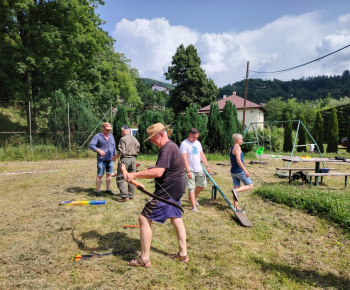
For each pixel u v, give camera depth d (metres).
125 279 2.83
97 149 6.07
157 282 2.79
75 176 8.82
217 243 3.77
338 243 3.79
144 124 13.66
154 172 2.89
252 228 4.41
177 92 42.88
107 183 6.48
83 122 13.84
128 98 55.19
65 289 2.66
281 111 47.28
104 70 26.62
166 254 3.43
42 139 13.68
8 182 7.88
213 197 6.03
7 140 13.52
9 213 5.06
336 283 2.84
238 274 2.99
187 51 41.94
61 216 4.89
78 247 3.64
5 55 18.38
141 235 3.05
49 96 20.06
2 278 2.86
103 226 4.41
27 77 19.48
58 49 19.20
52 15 19.78
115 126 14.06
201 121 14.21
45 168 10.48
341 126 31.45
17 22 18.80
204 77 42.44
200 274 2.96
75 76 21.86
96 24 23.81
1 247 3.63
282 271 3.06
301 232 4.25
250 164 12.93
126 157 5.76
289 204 5.55
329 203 4.97
